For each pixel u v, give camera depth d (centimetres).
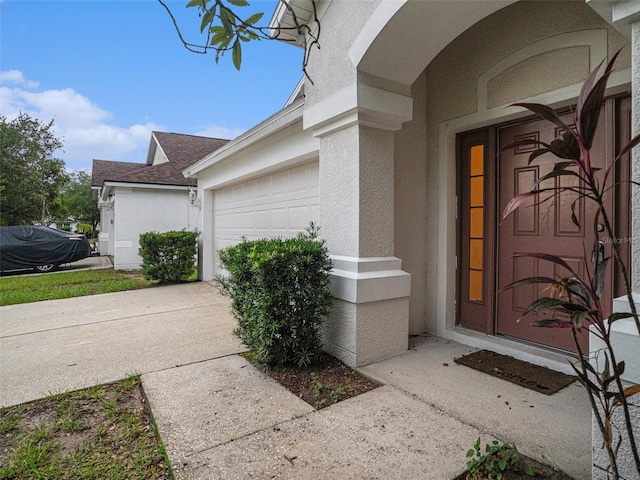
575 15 300
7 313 576
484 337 384
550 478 185
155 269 862
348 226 355
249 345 350
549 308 128
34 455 214
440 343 394
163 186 1179
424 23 295
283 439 224
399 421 242
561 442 214
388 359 351
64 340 434
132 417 260
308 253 331
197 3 162
